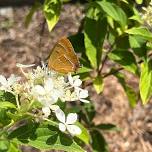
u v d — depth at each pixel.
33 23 0.53
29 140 0.12
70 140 0.12
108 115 0.37
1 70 0.44
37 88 0.12
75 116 0.12
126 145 0.35
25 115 0.12
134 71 0.18
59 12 0.18
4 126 0.12
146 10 0.17
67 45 0.13
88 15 0.18
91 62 0.18
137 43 0.18
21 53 0.47
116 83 0.41
